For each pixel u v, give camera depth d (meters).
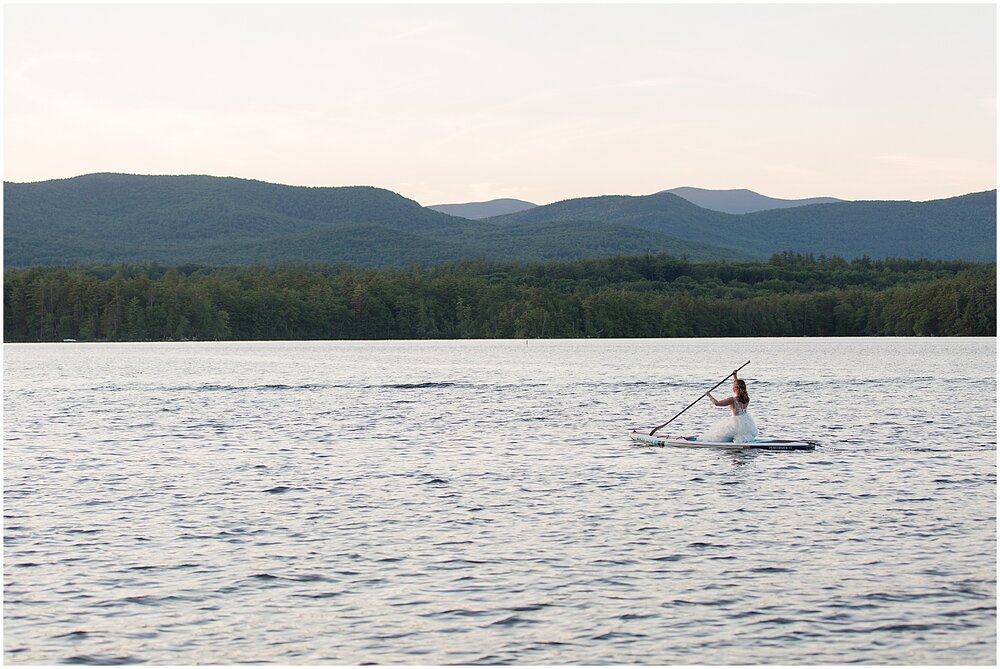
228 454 30.02
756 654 13.68
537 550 18.17
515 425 38.09
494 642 14.05
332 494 23.27
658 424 38.75
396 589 16.08
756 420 39.41
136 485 24.52
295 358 114.75
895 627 14.47
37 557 17.84
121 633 14.41
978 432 34.59
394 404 48.31
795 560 17.50
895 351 123.81
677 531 19.53
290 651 13.81
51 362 103.94
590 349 145.50
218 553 18.06
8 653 13.77
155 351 144.12
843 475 25.67
